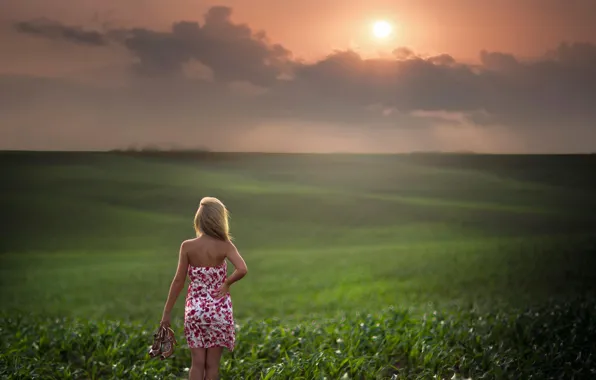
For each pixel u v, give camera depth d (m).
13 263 24.70
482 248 26.17
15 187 29.08
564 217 28.58
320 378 6.03
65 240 27.61
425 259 24.45
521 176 29.28
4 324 9.91
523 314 9.31
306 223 30.33
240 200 32.12
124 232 29.05
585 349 7.30
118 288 20.92
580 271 21.14
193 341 5.43
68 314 16.97
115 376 6.55
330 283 21.05
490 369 6.50
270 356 7.31
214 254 5.49
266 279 22.00
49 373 6.74
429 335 7.65
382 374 6.57
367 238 29.08
